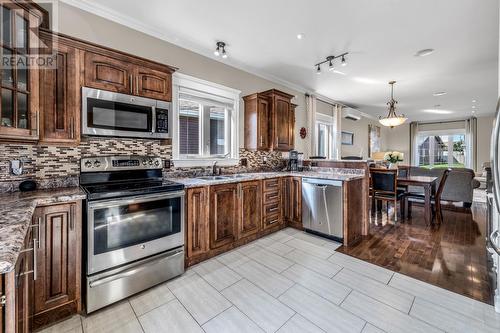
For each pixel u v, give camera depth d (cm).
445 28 258
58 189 189
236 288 199
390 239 311
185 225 229
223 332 150
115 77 206
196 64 308
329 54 327
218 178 286
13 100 149
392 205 513
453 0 211
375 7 222
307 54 326
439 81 440
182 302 180
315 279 212
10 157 180
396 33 269
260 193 313
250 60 347
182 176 290
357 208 316
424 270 227
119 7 228
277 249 279
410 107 676
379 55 327
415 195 412
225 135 351
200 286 202
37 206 147
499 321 157
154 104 231
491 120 794
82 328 153
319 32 269
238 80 363
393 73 397
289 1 215
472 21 243
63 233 158
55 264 156
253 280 211
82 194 166
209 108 330
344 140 673
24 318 109
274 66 370
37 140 167
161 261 203
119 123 208
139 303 179
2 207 128
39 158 194
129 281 184
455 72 393
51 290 155
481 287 197
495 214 210
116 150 238
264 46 304
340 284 204
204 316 165
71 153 210
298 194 344
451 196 483
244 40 289
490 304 174
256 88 392
